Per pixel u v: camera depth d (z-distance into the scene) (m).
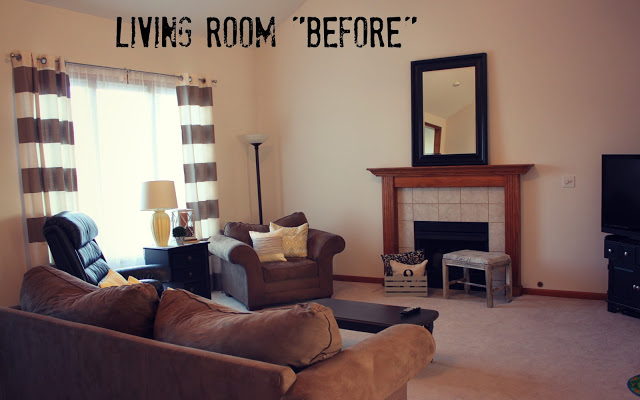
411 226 5.57
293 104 6.25
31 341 2.18
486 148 5.08
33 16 4.41
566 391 2.89
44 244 4.34
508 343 3.69
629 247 4.12
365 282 5.89
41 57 4.38
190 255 4.90
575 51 4.73
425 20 5.38
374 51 5.69
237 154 6.26
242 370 1.51
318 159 6.13
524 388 2.95
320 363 1.65
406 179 5.48
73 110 4.67
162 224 4.89
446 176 5.27
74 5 4.62
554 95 4.84
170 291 2.10
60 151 4.45
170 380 1.69
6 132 4.25
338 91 5.95
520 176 5.01
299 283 4.98
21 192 4.36
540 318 4.25
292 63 6.21
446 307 4.69
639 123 4.54
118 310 2.00
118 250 5.02
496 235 5.14
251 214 6.45
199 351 1.65
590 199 4.75
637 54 4.51
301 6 6.09
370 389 1.68
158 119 5.39
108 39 4.96
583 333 3.85
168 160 5.49
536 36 4.88
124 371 1.82
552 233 4.92
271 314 1.69
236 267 4.98
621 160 4.24
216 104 5.99
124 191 5.07
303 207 6.27
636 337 3.72
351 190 5.95
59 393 2.09
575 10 4.71
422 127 5.41
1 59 4.21
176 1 5.18
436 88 5.32
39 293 2.39
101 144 4.88
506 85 5.03
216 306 1.98
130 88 5.12
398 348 1.92
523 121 4.98
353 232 5.96
